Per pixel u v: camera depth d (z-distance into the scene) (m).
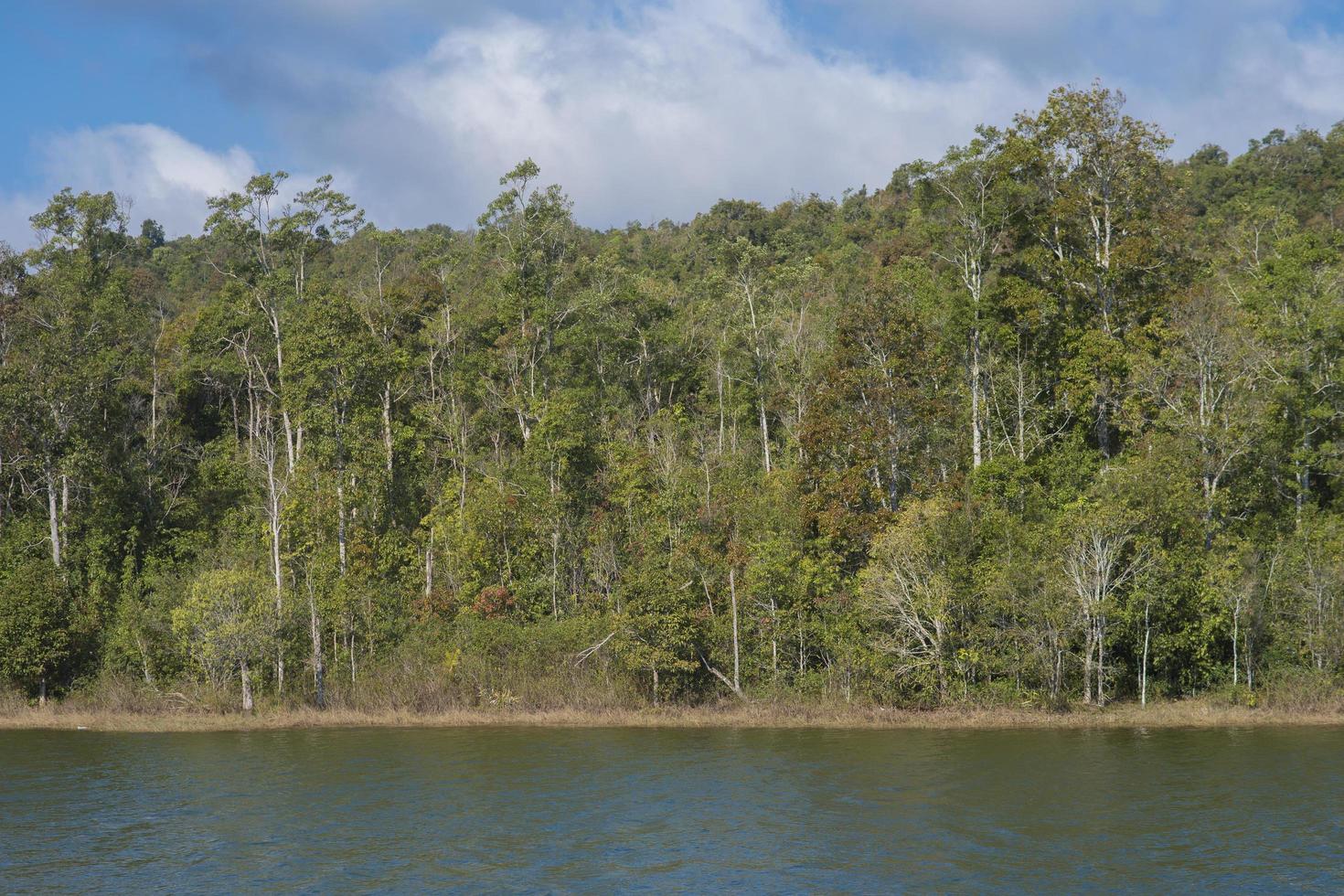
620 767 43.97
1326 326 61.59
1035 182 72.69
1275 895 26.89
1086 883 27.94
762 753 46.84
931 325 70.19
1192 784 38.72
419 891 27.98
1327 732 49.66
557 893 27.77
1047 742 48.38
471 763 45.53
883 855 30.58
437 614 68.94
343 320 72.81
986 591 57.00
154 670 65.88
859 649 59.16
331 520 69.69
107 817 35.97
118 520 75.38
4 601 64.75
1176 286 70.38
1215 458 61.78
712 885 28.20
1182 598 58.38
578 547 71.75
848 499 62.97
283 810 36.75
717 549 64.50
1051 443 70.44
